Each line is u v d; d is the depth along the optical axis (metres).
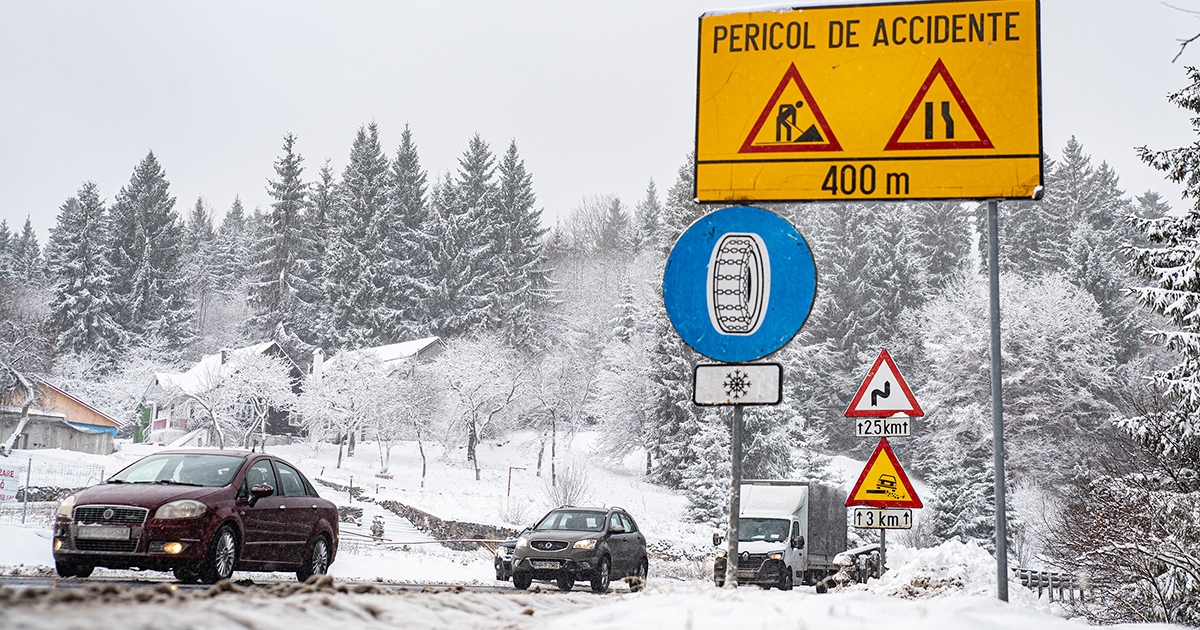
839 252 155.38
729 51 13.80
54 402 117.88
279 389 126.25
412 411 117.25
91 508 19.45
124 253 180.75
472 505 75.75
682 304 11.69
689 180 140.75
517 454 133.50
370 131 193.25
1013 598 27.03
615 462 130.00
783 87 13.61
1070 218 149.12
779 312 11.48
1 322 109.38
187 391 128.12
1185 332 31.94
